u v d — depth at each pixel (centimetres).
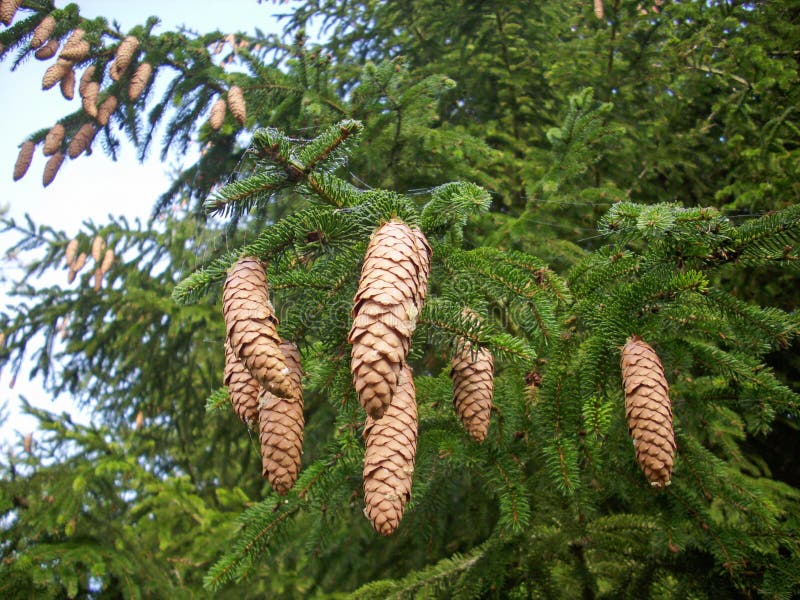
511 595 324
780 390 251
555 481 252
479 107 645
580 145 433
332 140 211
